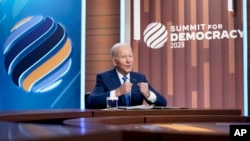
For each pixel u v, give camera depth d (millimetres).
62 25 7023
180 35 6719
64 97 6980
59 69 6992
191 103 6637
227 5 6582
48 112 2873
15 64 7000
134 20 6828
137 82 4305
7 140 711
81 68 6980
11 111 3094
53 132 828
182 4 6723
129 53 4305
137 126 2287
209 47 6625
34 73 7000
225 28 6574
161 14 6777
